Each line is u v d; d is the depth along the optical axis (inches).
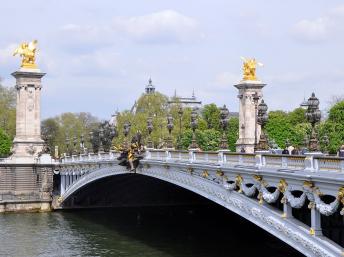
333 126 4485.7
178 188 4005.9
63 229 3622.0
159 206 4653.1
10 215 4399.6
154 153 2812.5
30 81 5241.1
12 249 2984.7
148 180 3932.1
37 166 4835.1
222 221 3774.6
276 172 1672.0
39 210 4672.7
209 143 5487.2
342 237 1648.6
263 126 1881.2
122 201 4692.4
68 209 4692.4
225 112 2199.8
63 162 4685.0
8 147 6338.6
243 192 1936.5
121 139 5728.3
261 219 1813.5
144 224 3777.1
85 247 3006.9
